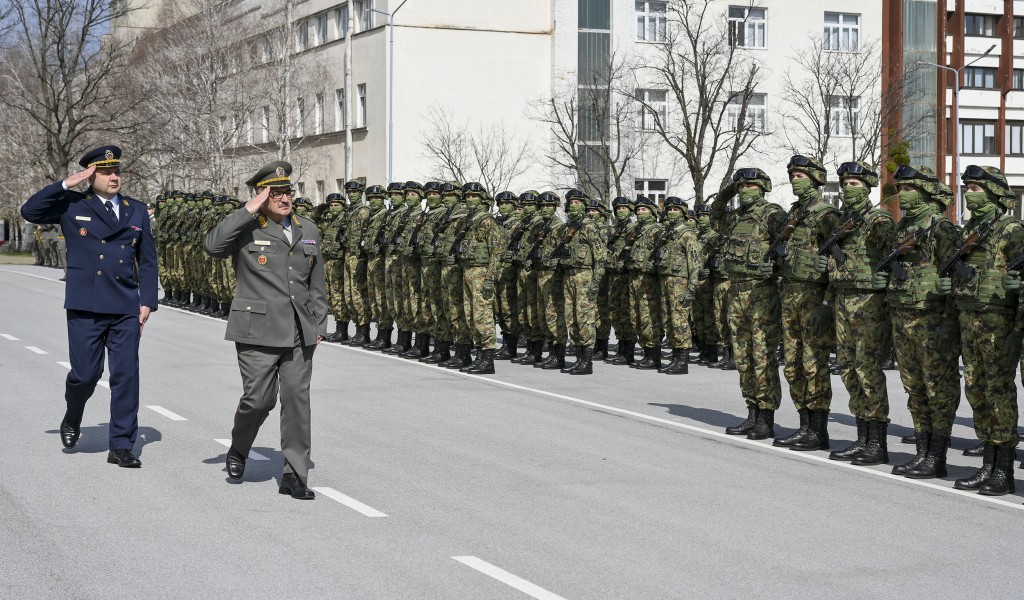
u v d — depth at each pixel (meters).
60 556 6.33
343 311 19.23
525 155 42.72
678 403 12.67
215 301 23.52
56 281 33.19
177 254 24.86
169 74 43.66
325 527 7.04
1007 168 64.56
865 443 9.64
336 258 19.08
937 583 6.17
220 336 18.95
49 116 49.22
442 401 12.38
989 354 8.48
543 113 42.66
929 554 6.74
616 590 5.90
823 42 42.69
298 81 44.38
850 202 9.52
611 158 41.94
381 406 11.92
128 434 8.72
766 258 10.15
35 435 9.79
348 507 7.55
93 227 8.66
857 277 9.41
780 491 8.34
